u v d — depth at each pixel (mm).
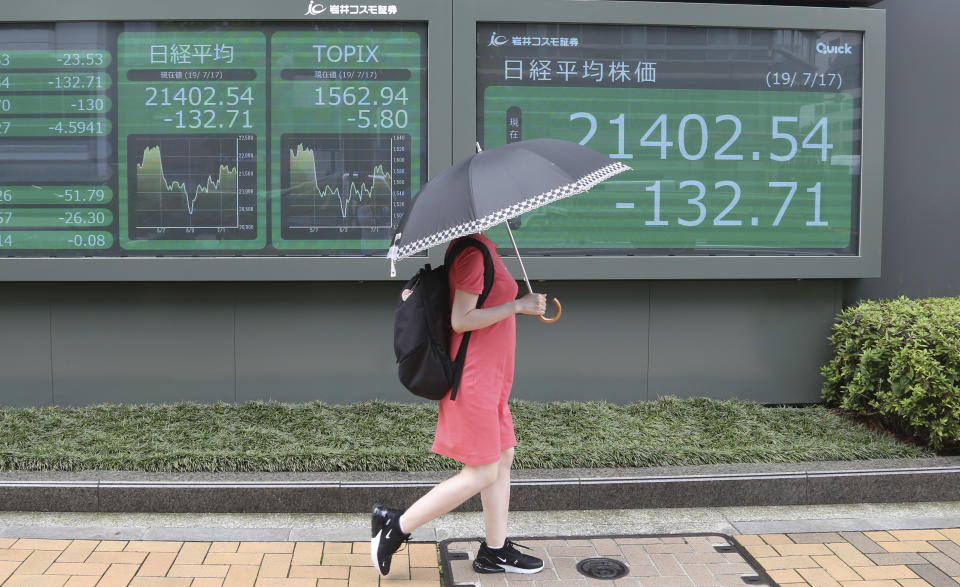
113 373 5793
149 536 4090
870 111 5898
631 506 4516
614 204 5828
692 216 5879
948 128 6297
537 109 5746
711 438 5172
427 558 3908
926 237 6332
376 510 3643
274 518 4340
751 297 6059
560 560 3869
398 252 3256
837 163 5961
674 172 5852
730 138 5875
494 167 3283
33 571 3699
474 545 4031
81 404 5797
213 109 5637
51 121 5609
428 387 3461
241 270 5605
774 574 3756
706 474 4570
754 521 4371
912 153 6316
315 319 5840
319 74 5652
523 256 5758
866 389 5406
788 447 4973
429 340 3455
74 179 5633
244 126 5648
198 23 5598
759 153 5898
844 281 6332
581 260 5730
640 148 5820
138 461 4621
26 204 5629
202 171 5652
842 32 5895
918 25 6277
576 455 4762
